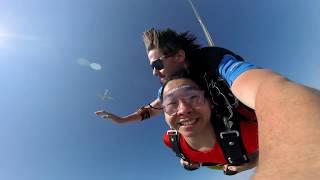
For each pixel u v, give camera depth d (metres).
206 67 0.59
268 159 0.18
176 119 0.59
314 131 0.17
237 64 0.46
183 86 0.58
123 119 0.91
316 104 0.20
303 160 0.16
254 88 0.32
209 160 0.68
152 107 0.87
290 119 0.19
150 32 0.69
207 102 0.59
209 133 0.62
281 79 0.27
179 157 0.72
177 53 0.66
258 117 0.23
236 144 0.61
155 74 0.69
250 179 0.18
